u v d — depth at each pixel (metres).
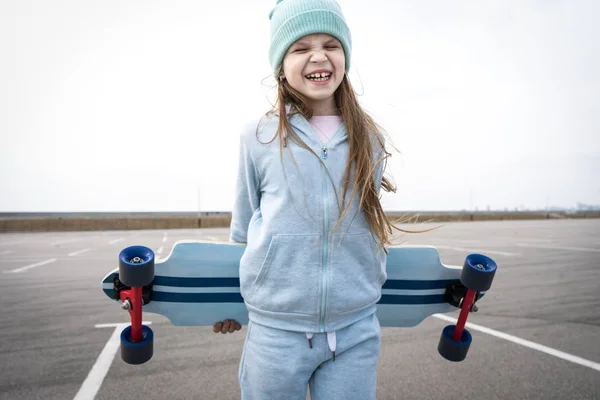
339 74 1.04
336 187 1.02
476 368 2.46
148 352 1.14
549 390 2.15
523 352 2.73
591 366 2.49
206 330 3.39
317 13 0.99
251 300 1.06
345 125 1.07
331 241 1.00
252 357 1.05
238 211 1.20
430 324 3.47
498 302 4.21
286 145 1.02
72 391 2.17
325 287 0.99
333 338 1.01
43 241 15.98
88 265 7.65
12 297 4.67
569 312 3.81
